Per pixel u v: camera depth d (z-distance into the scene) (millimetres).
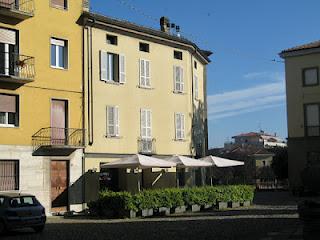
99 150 32031
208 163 34500
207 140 44625
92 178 31406
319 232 11656
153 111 36156
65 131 30141
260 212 26547
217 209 29688
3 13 27391
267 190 51781
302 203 12188
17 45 28266
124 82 34062
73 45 31047
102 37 32844
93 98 31969
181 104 38688
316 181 40719
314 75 45312
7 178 27375
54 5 30266
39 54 29234
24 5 28516
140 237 17219
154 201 26250
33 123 28672
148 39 36156
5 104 27688
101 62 32594
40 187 28562
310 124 45281
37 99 28953
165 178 36844
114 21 33094
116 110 33312
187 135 39125
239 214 25734
